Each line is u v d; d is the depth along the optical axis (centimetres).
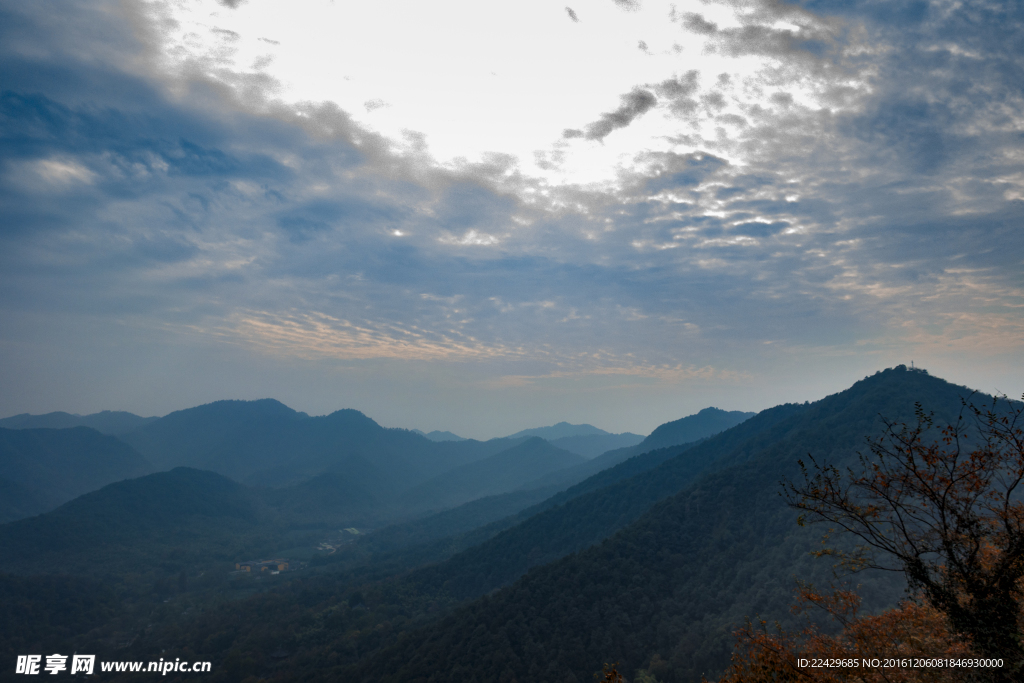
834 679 1670
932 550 1534
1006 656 1408
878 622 1872
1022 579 1473
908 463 1521
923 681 1566
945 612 1518
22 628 15925
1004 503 1471
